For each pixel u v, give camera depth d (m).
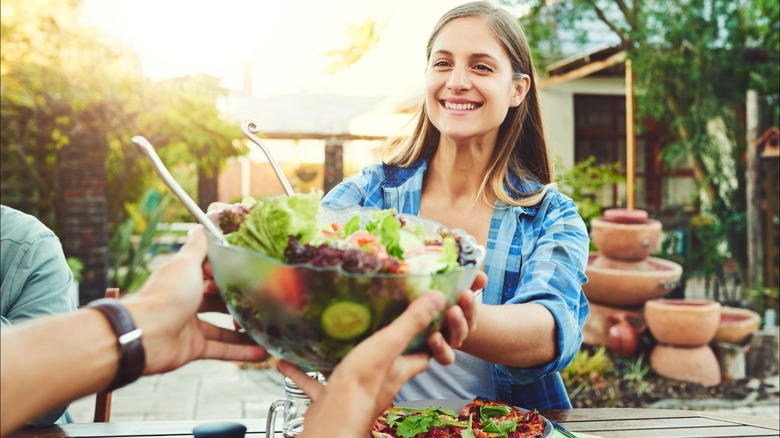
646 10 6.27
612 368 4.77
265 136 9.54
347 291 0.74
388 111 10.23
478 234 1.60
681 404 4.34
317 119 10.33
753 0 6.23
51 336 0.68
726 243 6.57
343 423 0.73
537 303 1.23
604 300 5.09
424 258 0.83
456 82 1.44
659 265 5.23
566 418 1.51
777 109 6.05
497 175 1.58
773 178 6.19
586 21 7.61
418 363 0.82
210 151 7.71
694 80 6.33
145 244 7.89
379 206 1.71
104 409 1.73
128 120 7.07
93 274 6.96
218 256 0.79
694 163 6.71
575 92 8.55
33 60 6.61
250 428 1.40
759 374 4.85
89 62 6.73
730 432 1.44
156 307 0.74
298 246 0.78
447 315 0.81
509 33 1.48
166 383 4.72
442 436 1.17
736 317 5.10
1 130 6.78
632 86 6.29
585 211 6.42
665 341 4.75
